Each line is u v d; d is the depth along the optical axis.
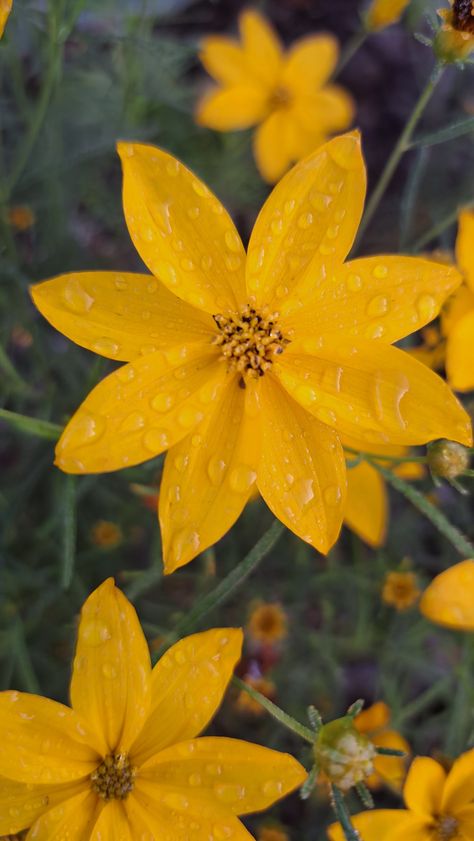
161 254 0.14
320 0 0.32
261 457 0.14
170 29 0.31
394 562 0.22
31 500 0.23
